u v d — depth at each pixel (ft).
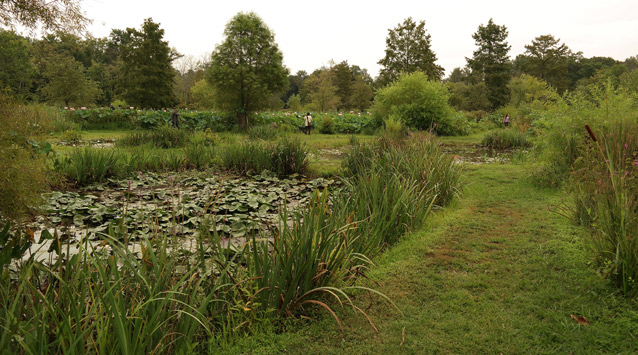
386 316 10.49
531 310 10.56
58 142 49.32
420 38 153.89
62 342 6.73
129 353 7.17
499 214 19.76
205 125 77.56
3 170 10.48
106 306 7.34
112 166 30.86
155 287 8.27
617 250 11.05
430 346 9.12
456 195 22.36
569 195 20.93
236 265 11.28
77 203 21.29
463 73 298.56
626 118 22.13
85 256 8.77
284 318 10.21
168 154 38.17
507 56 186.39
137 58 131.23
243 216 19.16
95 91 131.95
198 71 184.24
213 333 9.53
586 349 8.80
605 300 10.73
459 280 12.41
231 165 35.42
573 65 272.51
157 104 133.18
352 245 13.12
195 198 23.45
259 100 78.69
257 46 77.87
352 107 206.80
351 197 17.75
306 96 221.87
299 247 10.54
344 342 9.37
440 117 76.23
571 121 24.73
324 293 10.91
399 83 79.77
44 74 120.47
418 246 15.30
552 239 15.72
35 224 17.46
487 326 9.86
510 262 13.73
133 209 19.95
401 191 17.76
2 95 11.00
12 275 10.68
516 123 81.00
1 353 6.39
